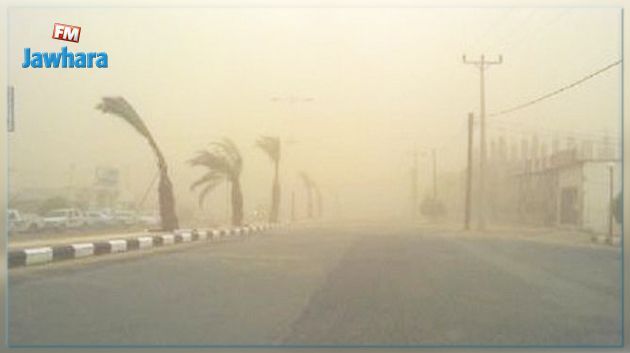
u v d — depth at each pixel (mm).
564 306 6898
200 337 6043
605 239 7559
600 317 6660
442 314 6711
